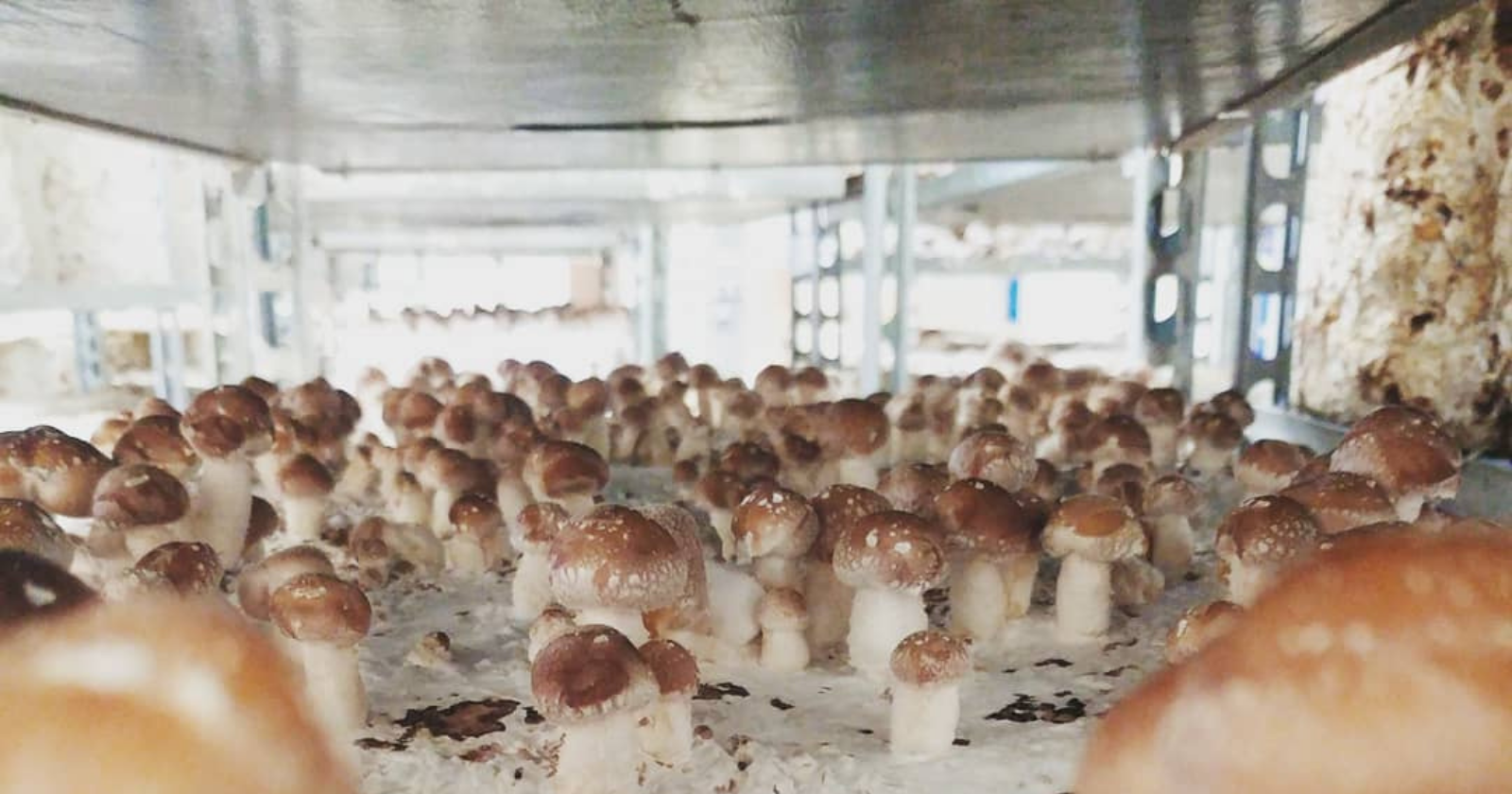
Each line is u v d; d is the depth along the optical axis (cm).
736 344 206
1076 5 40
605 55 49
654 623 38
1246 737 8
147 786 7
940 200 132
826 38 45
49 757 7
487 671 40
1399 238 56
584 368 167
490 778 31
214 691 8
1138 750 9
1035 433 73
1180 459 72
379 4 39
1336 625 8
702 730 34
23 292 77
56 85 57
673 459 78
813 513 41
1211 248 140
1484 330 53
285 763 8
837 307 134
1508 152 52
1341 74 55
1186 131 78
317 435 65
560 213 142
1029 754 32
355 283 210
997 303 212
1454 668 8
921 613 40
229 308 102
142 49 47
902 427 70
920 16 42
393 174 108
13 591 10
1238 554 35
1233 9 40
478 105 65
